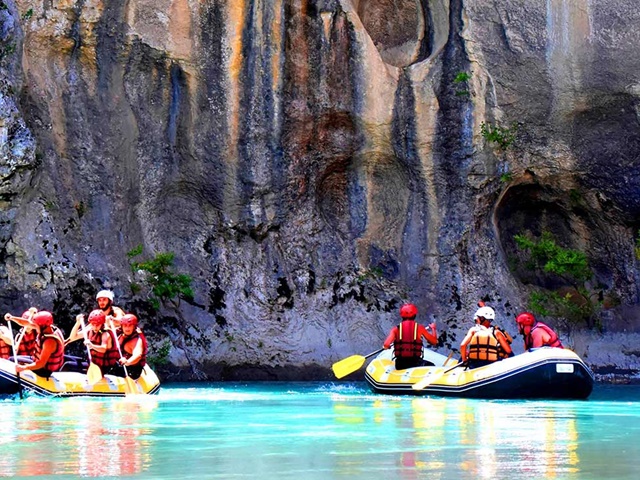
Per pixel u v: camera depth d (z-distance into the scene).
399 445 6.90
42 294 19.50
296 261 22.84
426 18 23.42
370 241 23.56
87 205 20.97
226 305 21.92
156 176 21.83
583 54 22.39
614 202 23.36
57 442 7.08
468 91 22.52
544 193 23.80
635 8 22.09
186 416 9.50
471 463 5.89
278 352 21.78
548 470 5.57
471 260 23.28
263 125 21.98
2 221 19.19
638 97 22.27
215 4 21.56
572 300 24.06
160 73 21.52
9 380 11.47
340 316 22.72
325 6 22.23
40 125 20.52
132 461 5.99
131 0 21.02
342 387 17.42
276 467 5.73
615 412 10.38
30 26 20.30
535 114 22.72
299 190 22.75
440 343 22.64
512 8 22.52
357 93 22.41
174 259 21.94
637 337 23.38
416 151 22.91
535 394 12.48
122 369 12.71
